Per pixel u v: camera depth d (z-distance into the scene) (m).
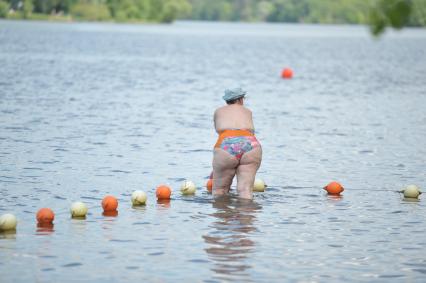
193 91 39.69
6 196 15.55
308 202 15.56
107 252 11.83
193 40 112.81
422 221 14.10
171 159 20.12
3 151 20.61
